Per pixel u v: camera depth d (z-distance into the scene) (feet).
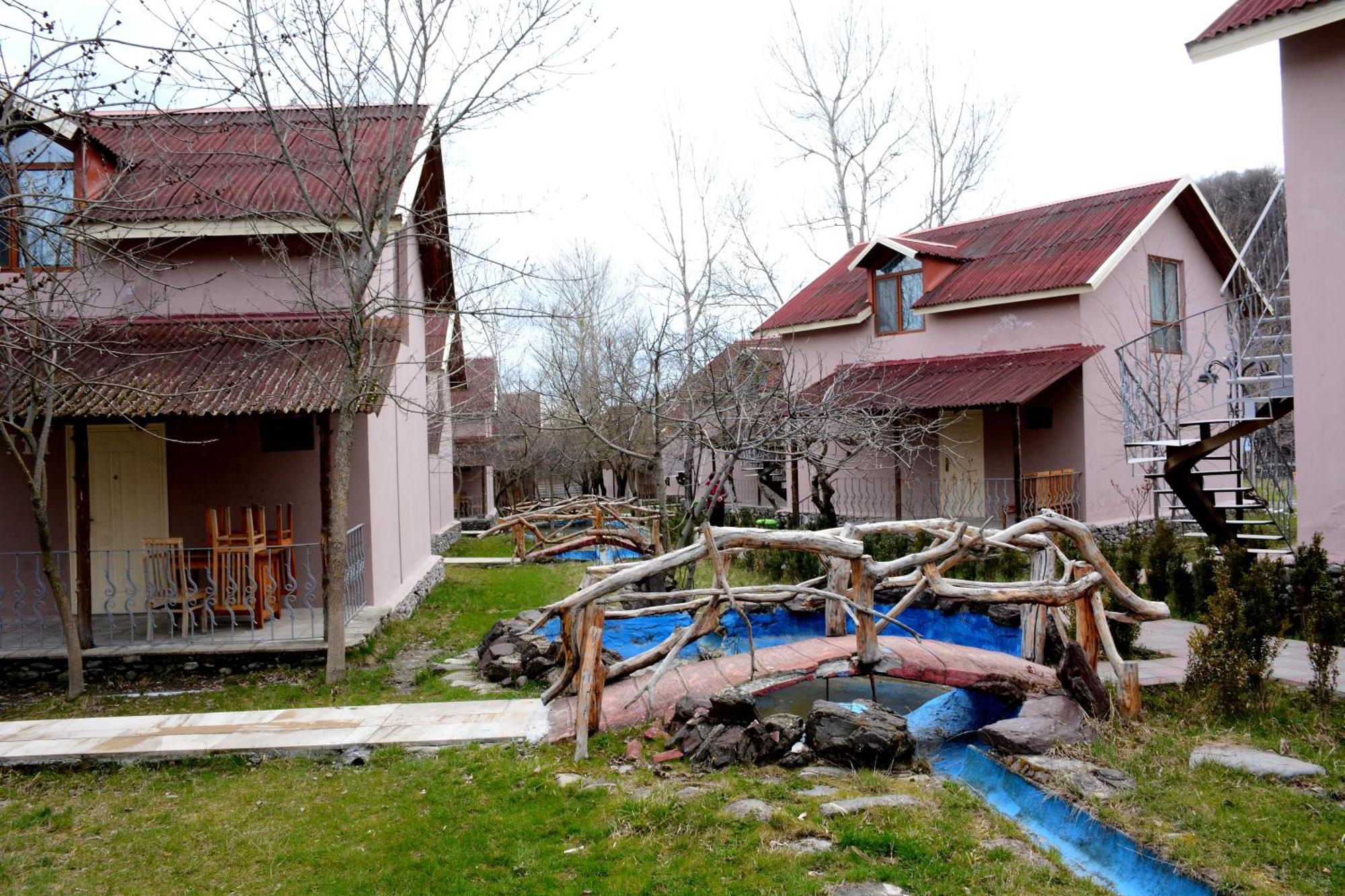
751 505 87.45
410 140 34.47
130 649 34.40
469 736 25.03
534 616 36.81
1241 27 33.91
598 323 87.71
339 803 21.45
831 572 32.83
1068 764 20.56
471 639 40.32
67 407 33.83
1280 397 35.58
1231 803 18.31
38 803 22.27
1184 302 63.26
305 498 42.11
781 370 44.70
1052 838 17.97
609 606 42.91
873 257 69.00
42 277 38.47
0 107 25.23
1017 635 36.63
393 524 47.47
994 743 22.27
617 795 20.48
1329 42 32.94
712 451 41.50
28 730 26.58
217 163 44.47
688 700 24.94
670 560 24.68
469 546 79.82
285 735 25.55
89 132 36.94
